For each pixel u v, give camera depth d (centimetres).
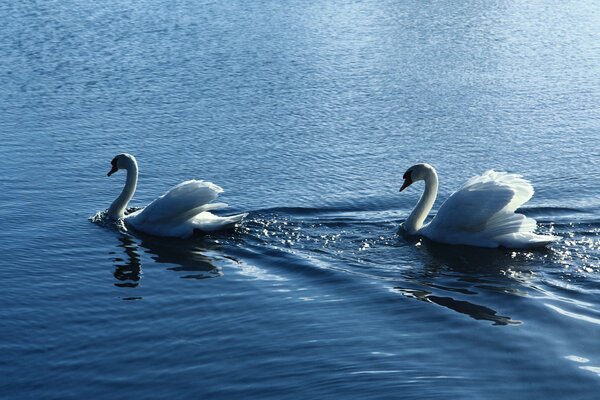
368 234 1853
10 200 2042
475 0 4612
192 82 3078
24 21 3975
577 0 4609
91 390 1273
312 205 2012
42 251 1772
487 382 1271
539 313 1476
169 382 1289
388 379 1283
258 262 1717
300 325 1455
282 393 1253
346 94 2966
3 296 1570
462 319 1462
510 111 2803
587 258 1702
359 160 2341
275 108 2798
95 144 2456
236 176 2212
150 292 1591
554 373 1293
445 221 1789
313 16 4128
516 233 1770
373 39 3728
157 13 4147
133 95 2928
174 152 2395
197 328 1452
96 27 3866
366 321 1466
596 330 1416
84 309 1523
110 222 1928
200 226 1853
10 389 1279
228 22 3978
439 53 3528
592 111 2806
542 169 2280
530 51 3581
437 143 2495
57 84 3045
